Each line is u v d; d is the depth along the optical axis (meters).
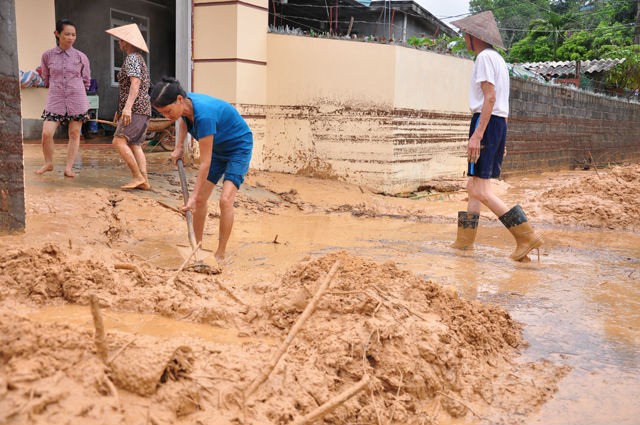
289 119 11.16
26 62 12.44
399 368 3.08
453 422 2.94
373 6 19.42
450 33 25.47
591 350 3.77
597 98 20.14
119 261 4.41
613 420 2.97
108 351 2.47
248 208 8.36
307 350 3.17
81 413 2.09
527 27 43.78
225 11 10.38
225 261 5.41
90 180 7.93
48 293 3.65
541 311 4.44
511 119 14.51
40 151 10.68
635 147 24.56
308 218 8.27
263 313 3.63
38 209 5.97
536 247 6.04
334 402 2.35
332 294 3.57
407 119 11.08
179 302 3.67
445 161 12.60
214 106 5.09
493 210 6.25
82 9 15.16
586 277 5.50
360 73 10.74
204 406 2.39
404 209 9.38
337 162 11.02
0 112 4.90
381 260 5.81
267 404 2.54
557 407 3.09
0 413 1.97
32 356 2.32
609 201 9.20
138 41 7.60
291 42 11.00
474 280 5.21
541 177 15.16
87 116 7.96
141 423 2.16
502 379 3.35
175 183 8.63
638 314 4.45
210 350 2.83
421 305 3.78
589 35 34.50
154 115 12.66
